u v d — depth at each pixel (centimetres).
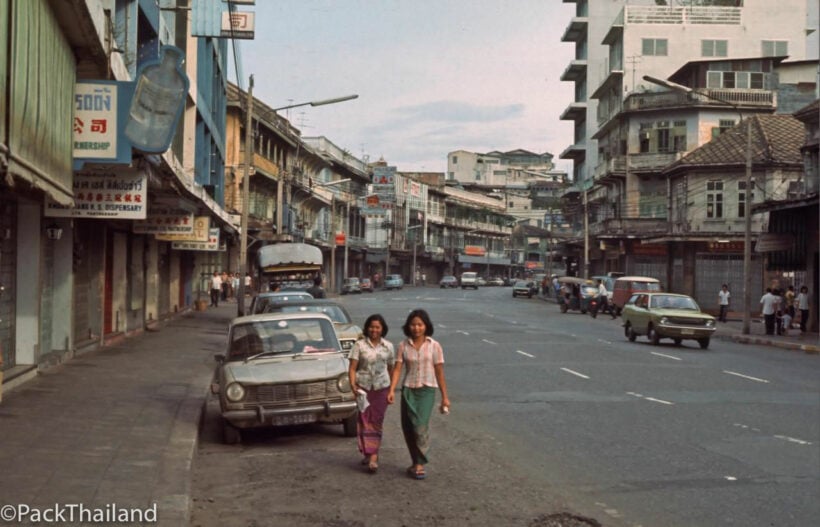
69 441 939
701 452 1002
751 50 6356
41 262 1521
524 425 1198
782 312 3366
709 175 4919
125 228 2364
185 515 668
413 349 895
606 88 6669
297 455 1016
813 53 6362
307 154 7281
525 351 2367
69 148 1220
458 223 12762
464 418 1261
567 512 748
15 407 1150
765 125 5034
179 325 3036
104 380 1476
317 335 1202
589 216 6931
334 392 1092
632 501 785
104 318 2234
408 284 11738
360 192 9525
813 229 3412
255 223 5566
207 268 5156
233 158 5300
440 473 909
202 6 2909
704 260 4947
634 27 6312
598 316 4744
